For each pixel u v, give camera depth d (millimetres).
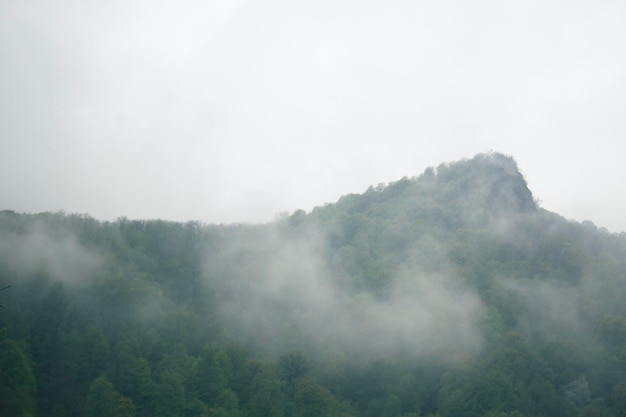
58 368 177000
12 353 163250
